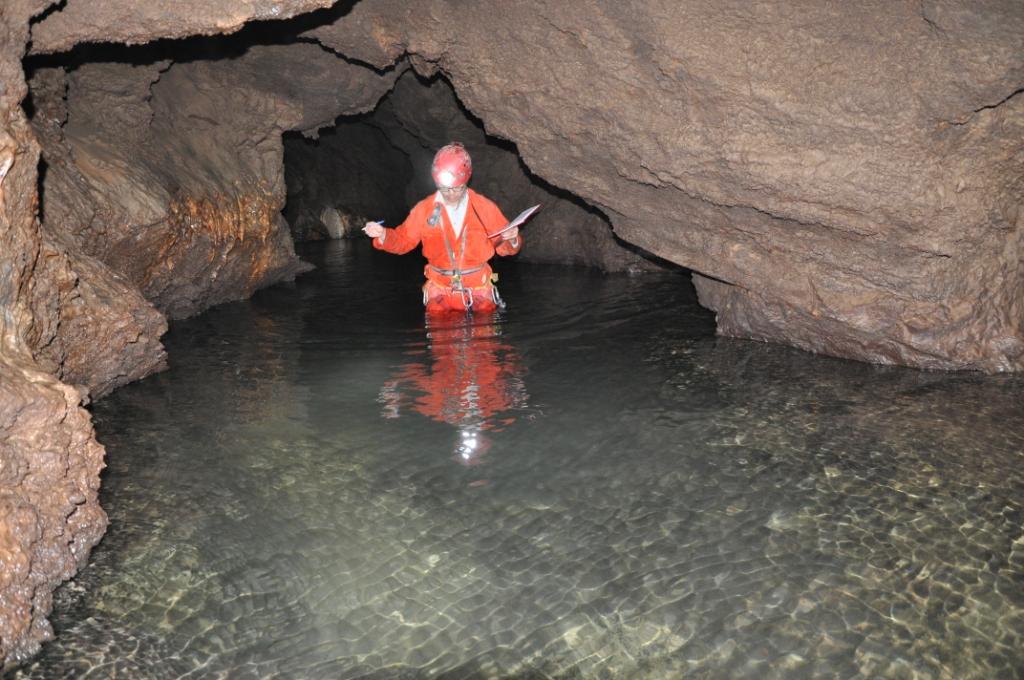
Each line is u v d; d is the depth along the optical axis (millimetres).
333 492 3855
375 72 8109
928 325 5477
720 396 5070
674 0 4969
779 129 5098
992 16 4258
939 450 4230
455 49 6160
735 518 3588
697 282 6770
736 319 6367
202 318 7332
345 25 6555
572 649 2791
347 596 3082
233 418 4766
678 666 2709
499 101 6227
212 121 7910
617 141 5773
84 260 5094
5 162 3273
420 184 14305
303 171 14711
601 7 5254
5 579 2852
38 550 3092
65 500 3277
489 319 7082
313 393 5176
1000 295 5371
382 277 9539
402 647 2809
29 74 5500
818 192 5137
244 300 8188
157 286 6859
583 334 6539
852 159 4992
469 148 11352
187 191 7020
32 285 3771
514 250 7277
